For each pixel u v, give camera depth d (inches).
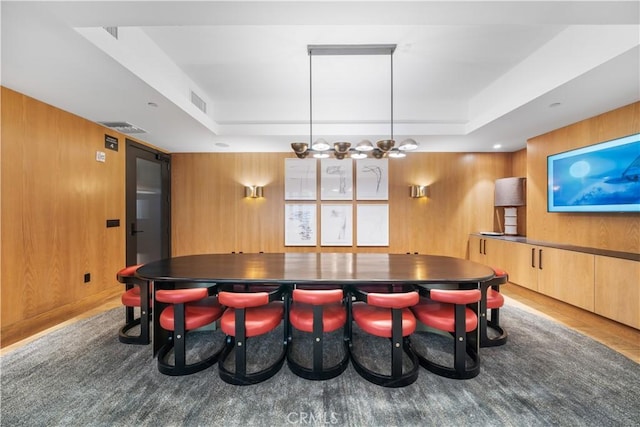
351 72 113.0
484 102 127.8
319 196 186.7
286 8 58.3
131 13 58.2
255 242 187.5
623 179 101.3
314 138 149.1
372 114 140.4
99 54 71.6
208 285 79.2
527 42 93.0
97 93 94.9
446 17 61.3
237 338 68.4
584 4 56.6
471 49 97.1
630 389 67.0
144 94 95.7
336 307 79.1
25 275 96.6
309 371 70.4
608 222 109.9
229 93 132.0
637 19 60.8
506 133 139.6
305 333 97.9
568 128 125.9
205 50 98.1
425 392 66.1
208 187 187.2
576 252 109.0
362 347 88.8
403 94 133.3
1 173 89.7
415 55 101.0
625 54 71.2
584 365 77.4
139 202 158.6
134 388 66.9
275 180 186.9
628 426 55.9
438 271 83.8
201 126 130.0
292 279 73.6
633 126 100.6
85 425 55.7
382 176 185.8
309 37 90.8
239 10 58.6
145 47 89.0
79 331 97.4
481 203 183.8
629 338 93.4
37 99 100.0
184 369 72.0
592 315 105.5
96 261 127.0
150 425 55.8
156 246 173.3
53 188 106.9
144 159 162.2
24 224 96.4
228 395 64.7
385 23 63.0
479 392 66.1
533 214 145.6
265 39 91.8
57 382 68.9
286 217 186.7
